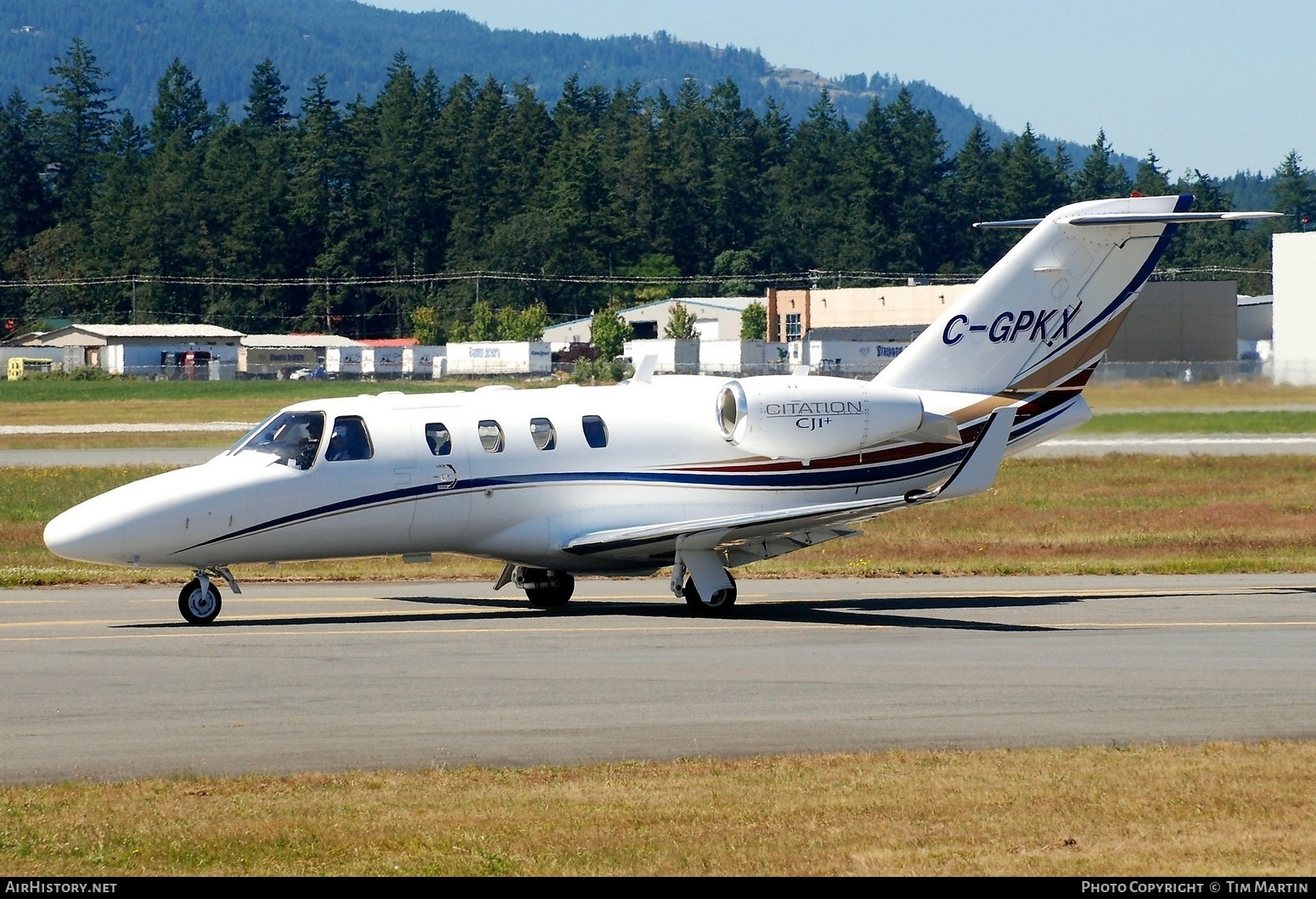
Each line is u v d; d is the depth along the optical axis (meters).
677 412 67.44
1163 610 65.62
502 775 34.16
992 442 61.25
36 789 32.59
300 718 40.47
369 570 82.50
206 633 56.69
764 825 29.78
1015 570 82.12
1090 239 72.12
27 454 158.88
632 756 36.34
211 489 59.66
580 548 64.06
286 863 27.45
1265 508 111.44
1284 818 30.08
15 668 48.09
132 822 30.00
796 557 89.19
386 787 33.00
